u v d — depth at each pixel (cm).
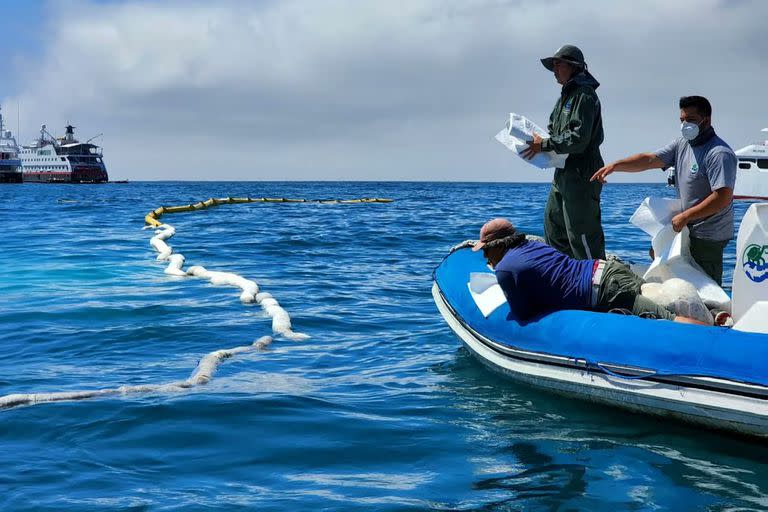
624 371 425
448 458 373
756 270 425
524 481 343
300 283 1016
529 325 494
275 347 629
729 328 410
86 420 419
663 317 459
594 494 328
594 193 584
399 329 712
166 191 8288
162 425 414
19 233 1822
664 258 499
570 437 404
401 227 2159
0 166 11212
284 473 352
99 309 787
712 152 488
